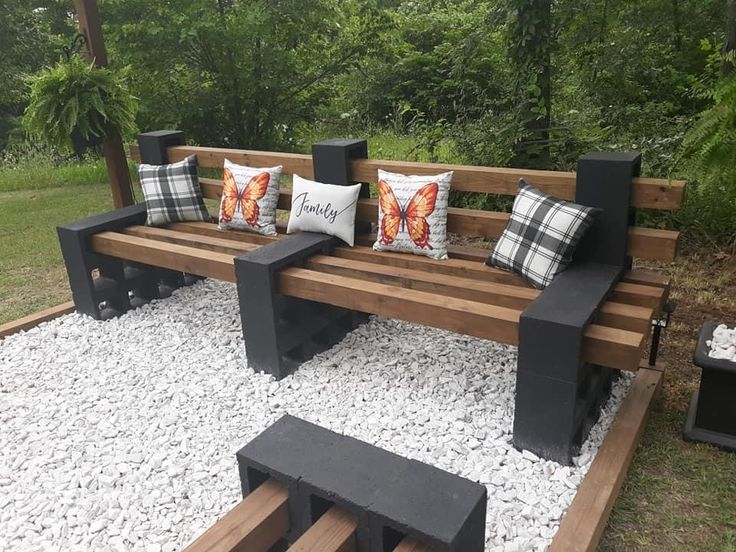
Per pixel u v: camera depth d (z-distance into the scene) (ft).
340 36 28.12
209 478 7.22
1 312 12.37
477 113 20.38
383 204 9.94
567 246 8.13
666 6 19.80
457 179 9.62
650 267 13.46
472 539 4.00
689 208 14.26
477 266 9.25
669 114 21.20
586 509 6.18
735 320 11.03
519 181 9.04
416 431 7.89
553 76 18.24
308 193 10.55
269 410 8.56
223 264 10.04
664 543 6.23
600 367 7.73
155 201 12.35
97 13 12.85
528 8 15.03
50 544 6.31
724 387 7.36
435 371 9.29
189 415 8.49
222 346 10.44
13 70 40.16
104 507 6.79
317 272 9.23
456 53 18.42
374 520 3.96
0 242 17.04
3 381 9.59
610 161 8.00
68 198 22.49
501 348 10.02
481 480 6.98
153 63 25.57
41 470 7.46
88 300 11.68
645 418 7.88
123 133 13.47
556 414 7.11
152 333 11.12
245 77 26.27
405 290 8.54
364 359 9.77
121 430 8.21
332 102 31.68
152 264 10.98
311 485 4.19
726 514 6.55
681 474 7.16
